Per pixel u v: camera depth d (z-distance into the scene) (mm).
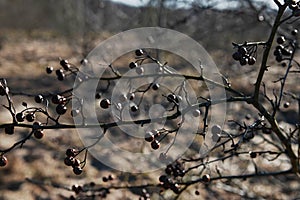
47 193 5141
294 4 1688
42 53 11062
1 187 5168
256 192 4348
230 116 4113
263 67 1886
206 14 4324
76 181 5402
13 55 11844
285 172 2459
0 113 6828
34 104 7258
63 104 1785
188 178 3570
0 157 1738
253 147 3484
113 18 6812
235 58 1761
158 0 4922
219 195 4648
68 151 1792
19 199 4922
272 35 1778
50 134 6430
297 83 4562
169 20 4891
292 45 2215
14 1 19312
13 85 8508
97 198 4492
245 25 4242
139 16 5160
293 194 4387
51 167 5727
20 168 5555
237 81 4328
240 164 4402
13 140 6516
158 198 4207
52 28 16562
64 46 11125
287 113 4535
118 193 4555
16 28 18297
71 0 10461
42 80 8500
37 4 18125
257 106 2027
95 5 6953
